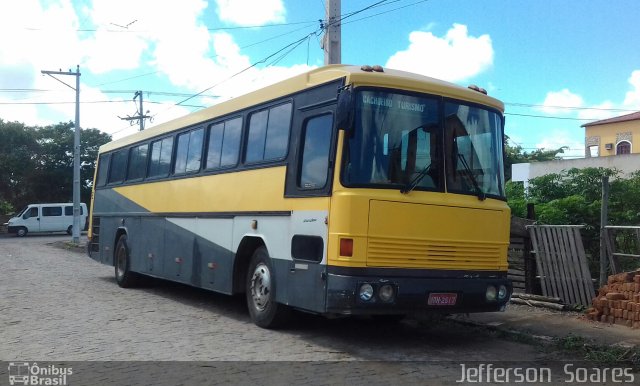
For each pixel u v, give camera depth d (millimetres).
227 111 9891
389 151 7027
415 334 8328
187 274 10711
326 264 6910
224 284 9398
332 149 7043
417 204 6992
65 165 48000
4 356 7070
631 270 9570
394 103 7176
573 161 30734
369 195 6766
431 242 7035
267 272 8406
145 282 13773
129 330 8547
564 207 11125
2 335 8227
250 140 9109
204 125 10641
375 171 6910
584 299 9445
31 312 10078
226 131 9859
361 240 6688
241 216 9016
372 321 9242
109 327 8773
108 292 12828
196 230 10469
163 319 9445
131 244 13453
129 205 13750
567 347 7297
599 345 7230
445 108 7477
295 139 7898
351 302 6617
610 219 10945
